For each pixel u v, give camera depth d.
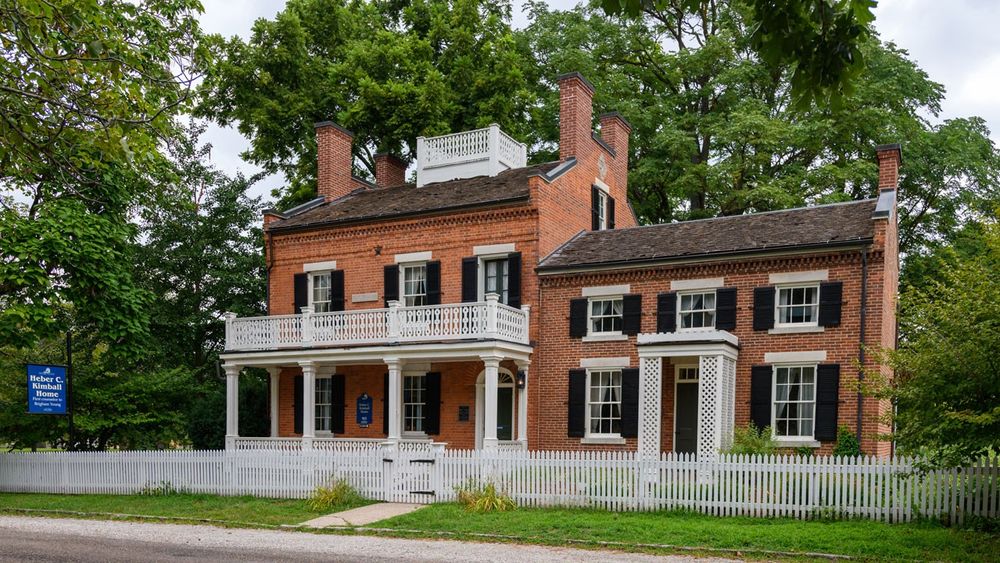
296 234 28.41
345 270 27.52
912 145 30.95
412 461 19.28
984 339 12.48
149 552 13.13
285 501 19.52
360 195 30.80
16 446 25.17
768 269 21.92
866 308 20.62
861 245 20.69
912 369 13.45
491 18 36.56
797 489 15.99
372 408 26.59
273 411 27.12
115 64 9.82
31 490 22.52
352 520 16.58
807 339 21.23
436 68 36.47
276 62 35.28
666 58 35.94
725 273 22.45
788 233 22.38
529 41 38.81
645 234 25.50
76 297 21.98
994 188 31.31
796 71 6.50
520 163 30.81
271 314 28.69
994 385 12.56
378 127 34.84
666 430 22.67
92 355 28.62
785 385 21.55
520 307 24.78
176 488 21.12
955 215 31.80
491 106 34.50
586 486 17.62
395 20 40.78
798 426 21.27
